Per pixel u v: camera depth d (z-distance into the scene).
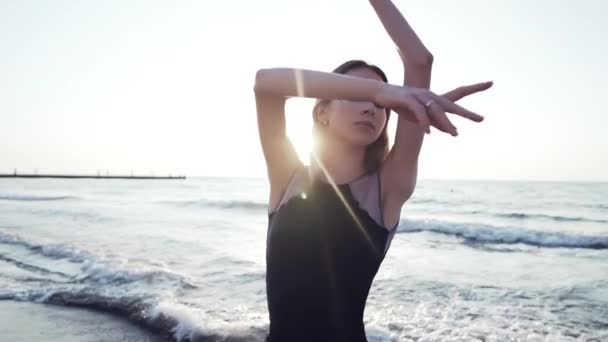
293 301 1.43
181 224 21.67
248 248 13.67
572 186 85.19
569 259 13.22
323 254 1.41
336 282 1.40
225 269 10.13
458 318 6.66
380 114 1.42
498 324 6.42
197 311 6.68
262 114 1.38
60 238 15.54
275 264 1.46
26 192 58.84
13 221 22.08
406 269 10.77
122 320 6.56
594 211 32.78
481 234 18.53
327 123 1.47
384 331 5.97
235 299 7.49
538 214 29.78
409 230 20.05
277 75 1.13
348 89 1.04
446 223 20.72
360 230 1.41
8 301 7.54
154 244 14.28
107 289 8.16
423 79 1.26
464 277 9.84
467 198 48.62
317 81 1.08
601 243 16.66
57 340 5.82
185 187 87.31
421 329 6.11
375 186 1.44
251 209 33.16
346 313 1.42
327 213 1.41
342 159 1.47
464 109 0.90
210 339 5.64
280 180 1.50
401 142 1.40
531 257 13.48
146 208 32.97
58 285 8.59
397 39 1.28
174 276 9.08
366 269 1.42
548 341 5.80
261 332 5.81
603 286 9.09
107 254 12.03
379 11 1.32
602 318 6.79
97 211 29.30
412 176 1.41
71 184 102.19
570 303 7.68
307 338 1.42
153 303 7.21
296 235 1.42
